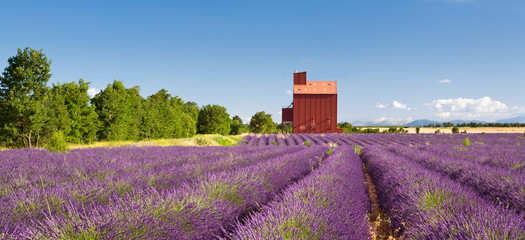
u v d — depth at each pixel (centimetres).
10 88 1877
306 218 294
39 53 1950
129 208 296
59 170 661
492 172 590
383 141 3141
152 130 3344
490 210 332
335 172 616
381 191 652
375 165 977
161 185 511
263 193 501
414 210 398
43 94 1975
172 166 771
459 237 268
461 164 766
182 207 314
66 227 253
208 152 1257
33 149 1191
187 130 4634
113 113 2639
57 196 375
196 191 389
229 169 736
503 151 1326
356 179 677
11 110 1816
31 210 321
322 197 389
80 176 586
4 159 842
